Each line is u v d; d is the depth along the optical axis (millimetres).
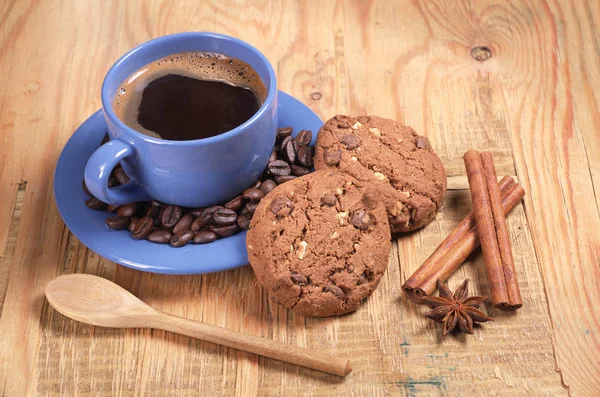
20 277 535
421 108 615
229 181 519
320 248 504
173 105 525
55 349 508
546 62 642
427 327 515
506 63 642
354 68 639
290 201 513
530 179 578
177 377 500
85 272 536
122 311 508
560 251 544
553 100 618
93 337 512
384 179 533
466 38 658
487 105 616
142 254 505
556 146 593
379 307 522
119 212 518
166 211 524
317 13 673
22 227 555
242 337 499
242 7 677
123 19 667
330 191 519
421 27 665
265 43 654
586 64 640
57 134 599
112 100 519
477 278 534
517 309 521
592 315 520
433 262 526
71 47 650
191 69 540
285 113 563
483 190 542
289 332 514
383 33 661
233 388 496
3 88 624
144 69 537
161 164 497
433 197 535
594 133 600
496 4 678
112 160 487
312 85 629
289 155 538
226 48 537
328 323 517
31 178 577
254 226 509
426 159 542
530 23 666
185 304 525
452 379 497
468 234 537
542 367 501
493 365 502
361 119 558
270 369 502
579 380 497
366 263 504
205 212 520
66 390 495
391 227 536
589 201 566
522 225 556
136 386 497
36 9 672
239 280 533
